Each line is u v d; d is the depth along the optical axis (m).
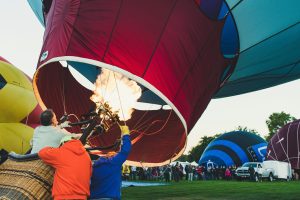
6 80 12.84
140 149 8.01
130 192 13.12
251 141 35.16
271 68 11.43
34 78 6.51
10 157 3.24
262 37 9.77
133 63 6.17
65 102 7.40
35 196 2.94
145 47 6.31
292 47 10.58
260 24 9.40
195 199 10.58
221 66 8.05
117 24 6.29
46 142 3.31
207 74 7.32
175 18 6.64
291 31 9.91
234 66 10.39
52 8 6.99
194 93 6.95
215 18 7.92
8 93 12.62
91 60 5.99
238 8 8.82
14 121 12.79
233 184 19.91
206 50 7.16
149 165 7.88
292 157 30.39
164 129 7.84
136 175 27.31
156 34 6.44
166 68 6.41
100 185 3.54
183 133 7.20
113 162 3.59
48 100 7.09
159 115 8.06
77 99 7.63
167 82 6.37
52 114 3.48
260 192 13.59
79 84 7.74
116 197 3.58
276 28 9.66
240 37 9.66
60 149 2.98
